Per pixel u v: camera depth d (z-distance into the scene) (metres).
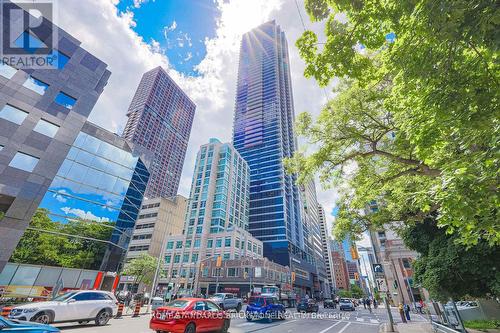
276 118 109.69
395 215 11.55
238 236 66.31
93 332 9.90
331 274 142.38
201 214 72.62
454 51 4.22
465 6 3.58
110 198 28.59
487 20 3.48
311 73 6.50
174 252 67.75
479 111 4.48
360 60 6.27
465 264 9.43
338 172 11.95
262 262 54.25
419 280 12.12
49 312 10.09
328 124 10.77
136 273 50.06
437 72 4.50
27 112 23.61
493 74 4.34
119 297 29.39
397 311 35.34
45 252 22.09
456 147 6.12
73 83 27.83
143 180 33.75
